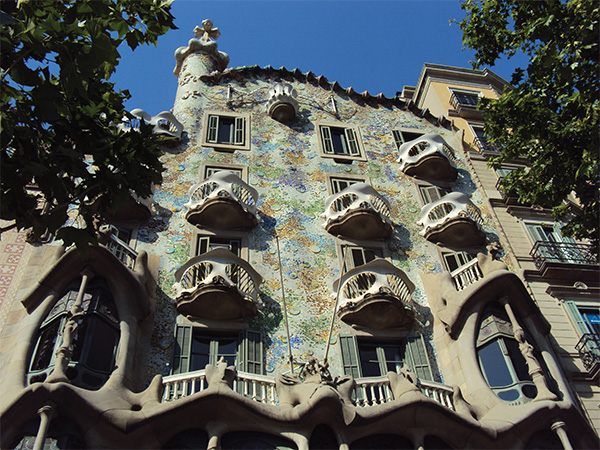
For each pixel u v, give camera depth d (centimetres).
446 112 2914
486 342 1702
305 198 2238
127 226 1942
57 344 1440
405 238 2161
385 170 2464
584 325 1919
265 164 2348
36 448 1183
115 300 1580
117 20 1193
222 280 1709
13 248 1802
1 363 1470
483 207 2373
